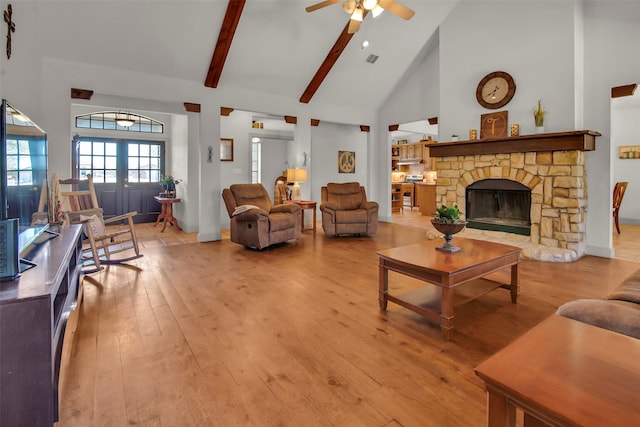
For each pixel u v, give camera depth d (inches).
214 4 170.6
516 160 183.0
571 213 165.3
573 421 28.8
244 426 56.4
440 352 80.6
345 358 77.7
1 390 44.1
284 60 214.4
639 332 48.3
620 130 268.1
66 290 76.0
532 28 180.2
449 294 85.6
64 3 150.0
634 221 265.9
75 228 103.6
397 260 96.9
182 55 189.0
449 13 215.3
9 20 127.1
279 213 207.3
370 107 289.7
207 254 180.5
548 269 149.1
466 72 207.9
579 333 43.7
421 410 60.4
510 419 34.6
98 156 277.7
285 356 78.5
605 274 141.6
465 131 209.5
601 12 166.9
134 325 94.0
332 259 169.5
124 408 60.6
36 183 80.2
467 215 209.2
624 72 161.6
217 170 217.5
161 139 300.5
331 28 204.8
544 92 176.9
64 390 65.2
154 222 301.0
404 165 454.6
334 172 317.1
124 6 159.0
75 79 171.8
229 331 90.7
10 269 50.8
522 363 37.0
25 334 44.6
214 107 213.3
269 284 130.0
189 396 64.1
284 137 299.9
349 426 56.4
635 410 29.6
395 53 240.2
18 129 66.3
